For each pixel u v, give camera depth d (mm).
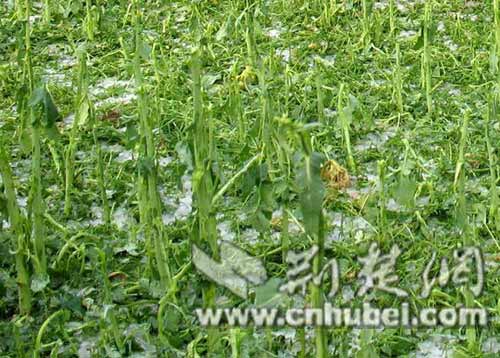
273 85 3951
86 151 3584
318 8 4867
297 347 2531
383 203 2906
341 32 4562
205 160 2568
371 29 4523
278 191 2703
